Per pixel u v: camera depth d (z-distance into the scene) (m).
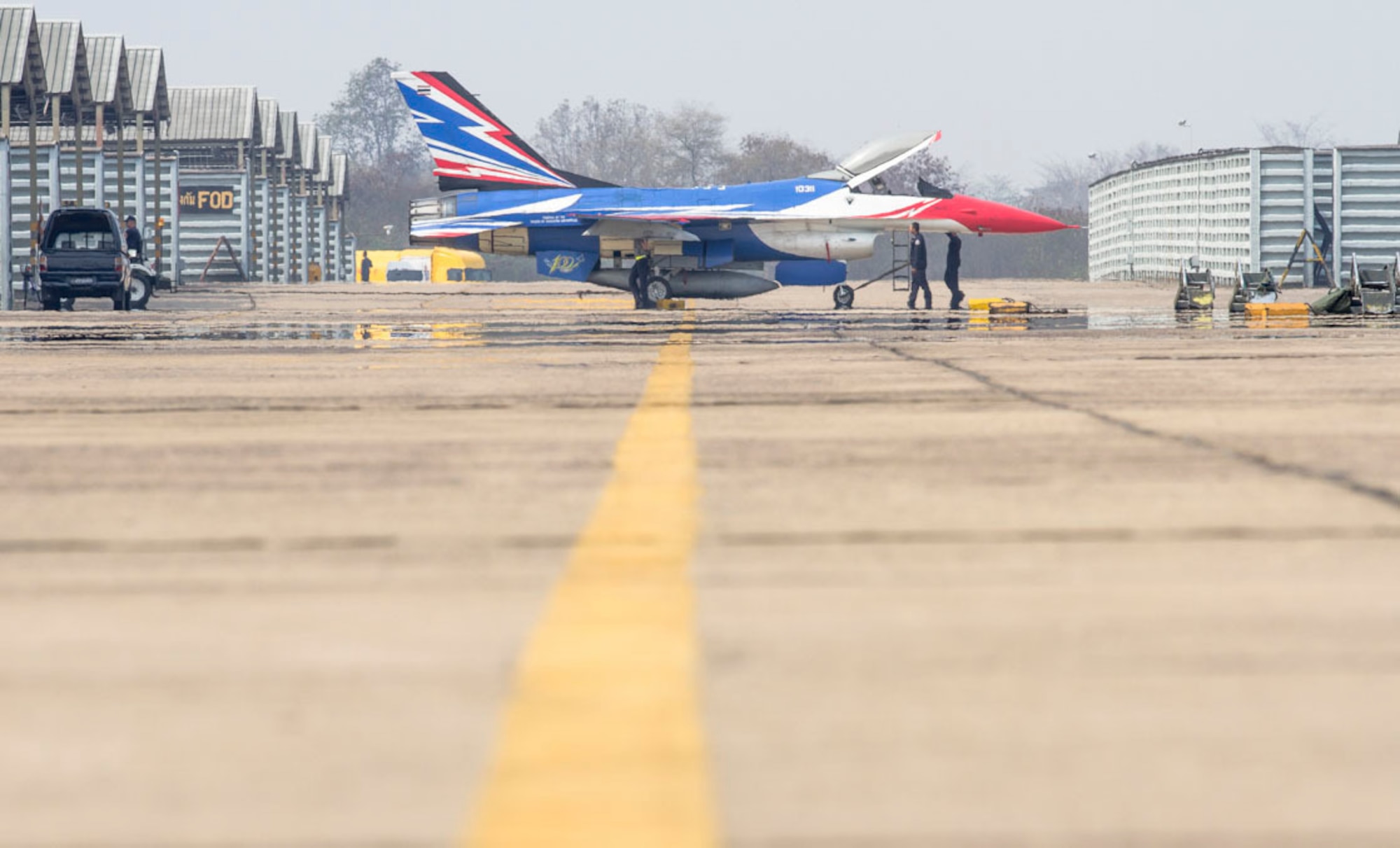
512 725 9.25
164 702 9.83
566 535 16.12
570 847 7.30
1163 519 16.75
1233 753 8.69
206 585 13.62
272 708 9.66
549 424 27.92
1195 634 11.48
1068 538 15.65
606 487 19.64
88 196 167.88
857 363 45.88
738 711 9.52
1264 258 183.00
